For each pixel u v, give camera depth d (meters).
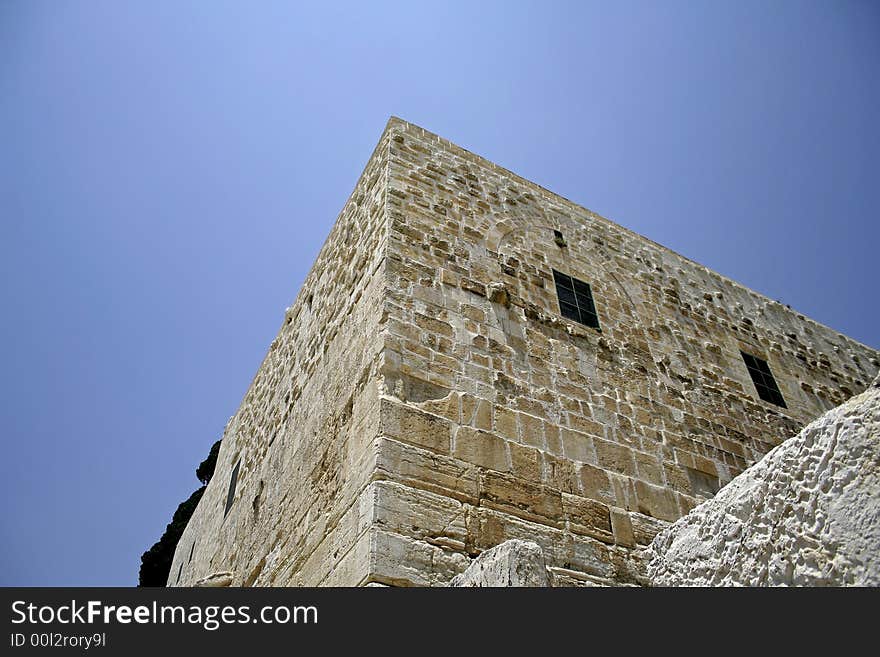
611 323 11.15
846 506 5.10
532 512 7.59
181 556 18.80
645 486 8.86
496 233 11.04
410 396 7.87
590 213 13.20
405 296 8.95
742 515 6.14
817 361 14.34
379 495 6.75
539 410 8.78
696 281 13.74
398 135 11.46
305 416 10.89
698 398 11.05
